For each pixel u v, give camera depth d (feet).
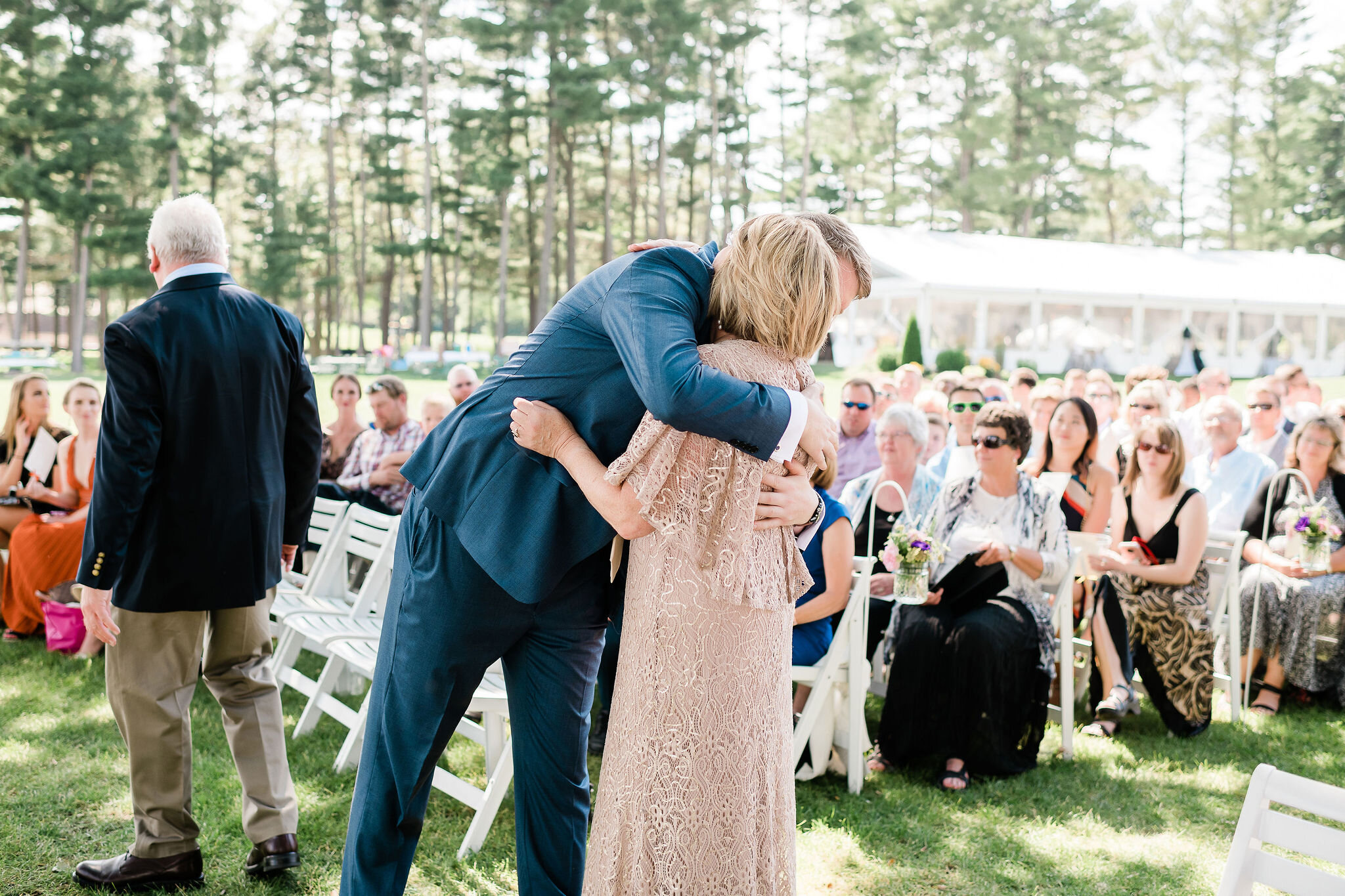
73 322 115.65
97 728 13.08
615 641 10.80
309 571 17.46
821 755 12.04
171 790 8.79
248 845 9.89
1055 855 10.15
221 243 8.93
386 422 19.42
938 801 11.49
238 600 8.73
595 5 131.34
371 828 7.14
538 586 6.45
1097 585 14.73
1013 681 12.09
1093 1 157.69
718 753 5.93
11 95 117.50
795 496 6.02
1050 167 158.51
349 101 163.32
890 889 9.41
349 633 12.58
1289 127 159.94
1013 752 12.25
